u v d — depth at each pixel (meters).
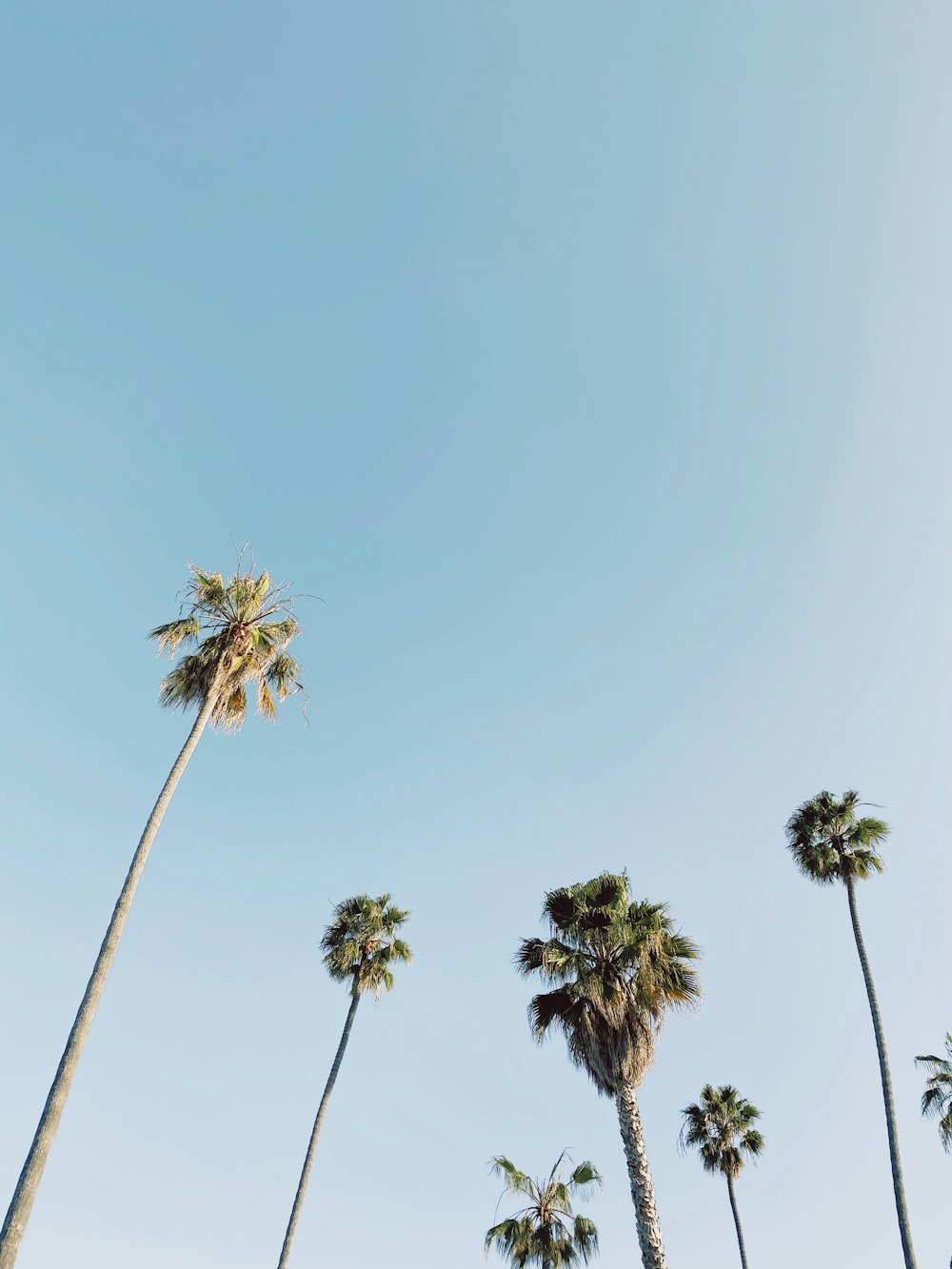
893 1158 24.20
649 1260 17.12
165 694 20.09
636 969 21.20
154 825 16.58
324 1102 29.06
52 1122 12.88
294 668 21.36
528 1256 27.33
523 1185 28.86
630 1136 18.89
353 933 33.09
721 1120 38.62
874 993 27.22
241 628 20.53
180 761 17.77
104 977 14.50
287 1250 25.45
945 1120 32.28
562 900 22.61
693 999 21.33
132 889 15.64
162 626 20.33
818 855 29.94
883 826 29.75
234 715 20.56
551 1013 21.19
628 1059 19.78
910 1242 22.64
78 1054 13.62
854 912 29.06
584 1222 27.77
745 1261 35.06
